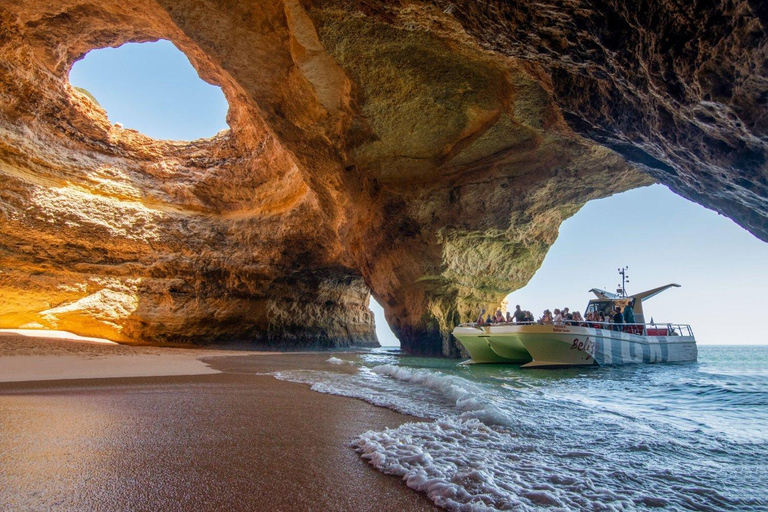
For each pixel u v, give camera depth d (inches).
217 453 133.8
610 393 316.2
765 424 214.7
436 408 218.7
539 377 417.1
